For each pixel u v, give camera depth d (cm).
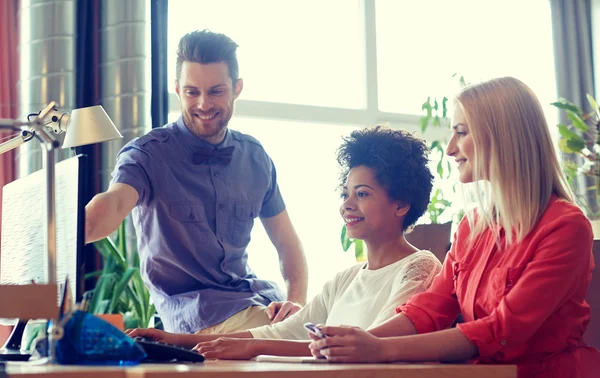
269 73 441
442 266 181
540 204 155
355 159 186
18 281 175
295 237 296
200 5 418
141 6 363
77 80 359
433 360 139
